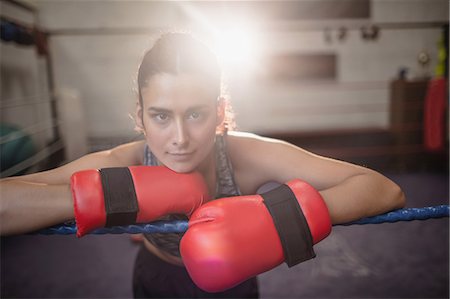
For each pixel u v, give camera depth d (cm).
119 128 522
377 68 539
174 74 65
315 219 67
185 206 72
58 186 72
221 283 63
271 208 67
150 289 119
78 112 414
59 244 274
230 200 68
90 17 504
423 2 529
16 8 444
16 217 68
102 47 508
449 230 260
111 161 92
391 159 451
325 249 249
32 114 471
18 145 338
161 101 66
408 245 254
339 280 212
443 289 200
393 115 466
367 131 487
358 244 256
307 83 537
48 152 437
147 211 68
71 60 509
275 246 65
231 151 96
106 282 219
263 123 543
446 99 377
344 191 77
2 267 241
